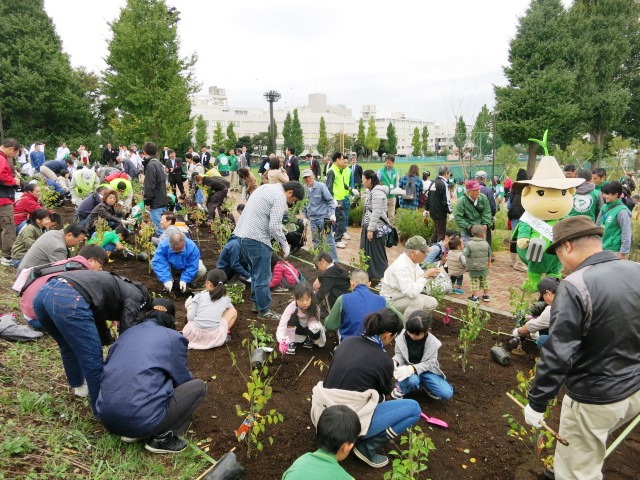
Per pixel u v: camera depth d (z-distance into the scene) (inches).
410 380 175.0
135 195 504.7
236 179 815.7
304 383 192.7
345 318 197.9
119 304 147.6
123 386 130.0
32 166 730.8
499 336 245.0
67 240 240.2
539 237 247.0
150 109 910.4
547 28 1278.3
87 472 125.5
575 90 1321.4
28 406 145.6
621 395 113.6
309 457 104.2
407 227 474.6
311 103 5019.7
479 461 151.6
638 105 1441.9
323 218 371.2
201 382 146.5
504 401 186.4
